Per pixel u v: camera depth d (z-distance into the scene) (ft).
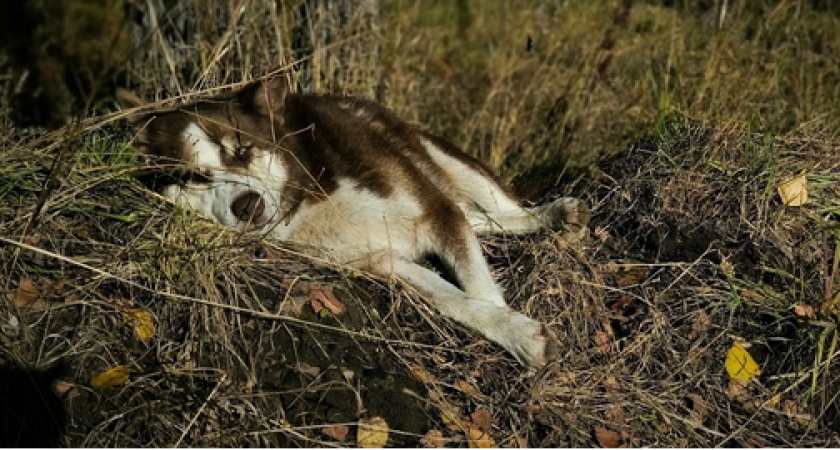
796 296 12.51
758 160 14.28
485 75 22.82
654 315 12.10
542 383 11.23
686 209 13.87
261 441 10.30
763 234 13.29
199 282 11.25
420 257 13.10
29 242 11.54
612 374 11.59
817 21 22.34
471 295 12.23
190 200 12.40
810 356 11.76
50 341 10.82
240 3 16.31
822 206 13.82
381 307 11.96
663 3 25.26
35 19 28.60
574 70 20.77
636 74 21.21
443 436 10.64
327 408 10.70
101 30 27.86
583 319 12.21
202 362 10.82
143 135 12.81
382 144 13.62
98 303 11.09
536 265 12.67
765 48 20.79
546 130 19.38
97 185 12.44
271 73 13.26
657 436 11.03
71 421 10.24
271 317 11.08
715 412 11.39
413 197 12.94
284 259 12.28
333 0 18.45
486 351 11.68
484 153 19.65
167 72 17.44
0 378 10.37
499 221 13.91
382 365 11.17
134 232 12.09
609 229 13.87
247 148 12.53
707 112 16.63
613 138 18.95
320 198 12.70
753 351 12.05
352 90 18.70
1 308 10.94
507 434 10.81
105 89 22.58
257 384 10.73
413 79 21.52
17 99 24.47
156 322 11.10
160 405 10.37
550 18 23.45
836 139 15.56
